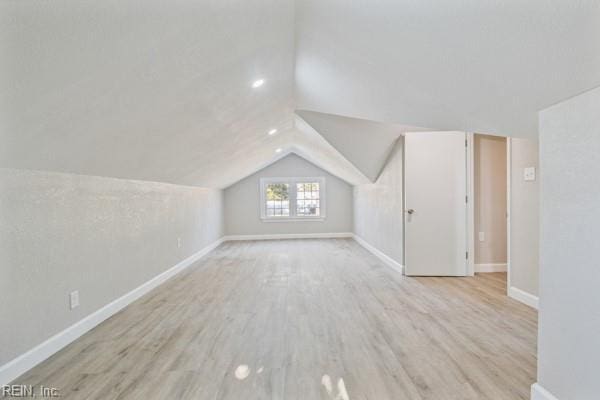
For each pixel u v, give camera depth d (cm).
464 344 241
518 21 119
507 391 183
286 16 202
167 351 233
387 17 156
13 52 120
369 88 255
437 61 172
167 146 318
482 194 460
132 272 352
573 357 142
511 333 260
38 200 219
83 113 183
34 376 201
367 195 664
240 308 325
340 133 467
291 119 481
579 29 108
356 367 210
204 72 221
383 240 551
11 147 175
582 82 129
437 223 443
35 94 145
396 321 287
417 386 188
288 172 846
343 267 507
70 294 251
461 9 128
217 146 415
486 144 456
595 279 131
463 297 354
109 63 156
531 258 326
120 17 133
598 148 129
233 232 838
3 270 192
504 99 173
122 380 196
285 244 748
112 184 312
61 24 120
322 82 294
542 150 159
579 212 138
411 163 443
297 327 276
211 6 157
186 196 531
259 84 295
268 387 188
